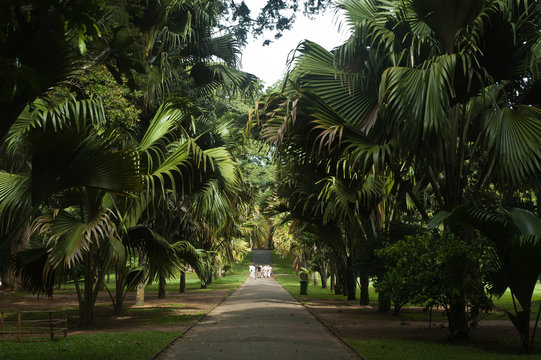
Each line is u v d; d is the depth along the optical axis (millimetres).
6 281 28844
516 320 9117
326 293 30078
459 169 11281
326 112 11211
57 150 7758
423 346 9500
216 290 32312
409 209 19031
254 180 49375
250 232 36594
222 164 12750
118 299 16656
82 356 8109
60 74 5945
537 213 15297
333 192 14789
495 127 10094
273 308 18484
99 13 4406
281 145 12398
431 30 11375
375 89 11453
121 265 12008
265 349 8930
